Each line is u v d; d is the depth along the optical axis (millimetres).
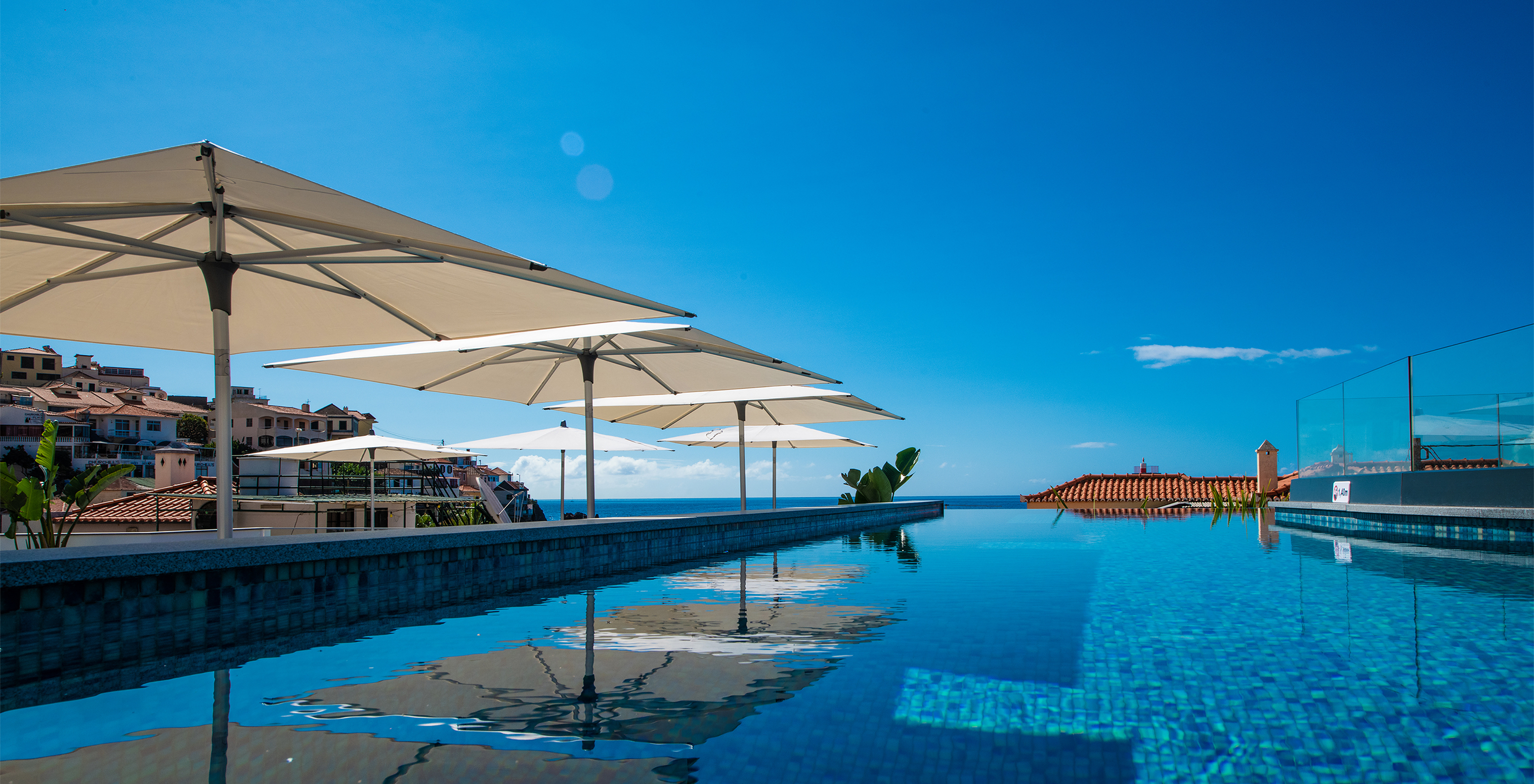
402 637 4441
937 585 6727
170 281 6113
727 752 2477
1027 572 7711
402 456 18781
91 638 3695
